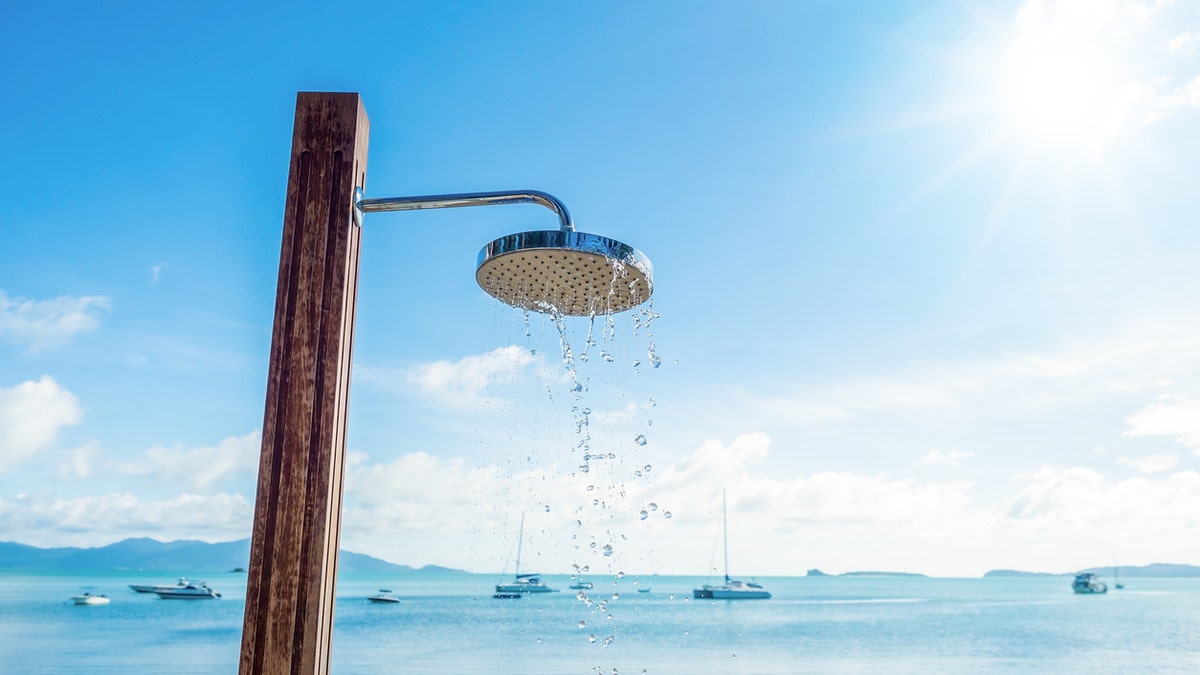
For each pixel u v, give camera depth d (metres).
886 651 31.47
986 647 33.22
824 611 55.72
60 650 28.56
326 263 1.97
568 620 36.56
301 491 1.84
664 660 27.59
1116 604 68.81
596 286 2.05
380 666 24.45
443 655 26.91
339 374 1.93
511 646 29.50
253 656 1.77
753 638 35.41
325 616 1.85
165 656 27.00
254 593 1.79
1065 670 26.78
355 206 2.00
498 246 1.90
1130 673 26.03
